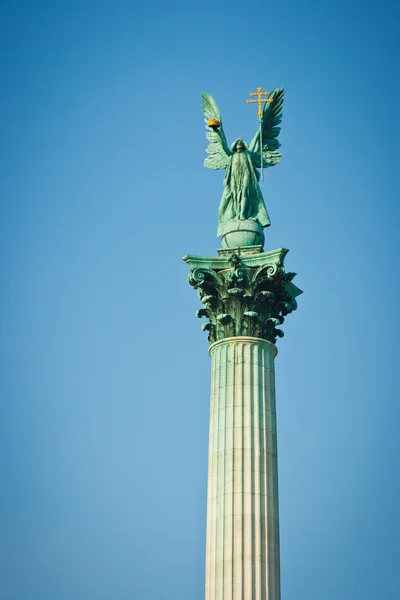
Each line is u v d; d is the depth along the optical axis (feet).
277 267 164.45
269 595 144.36
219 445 155.74
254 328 164.45
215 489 152.87
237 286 165.17
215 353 164.86
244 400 157.89
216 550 147.84
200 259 168.25
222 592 144.36
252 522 148.25
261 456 153.89
